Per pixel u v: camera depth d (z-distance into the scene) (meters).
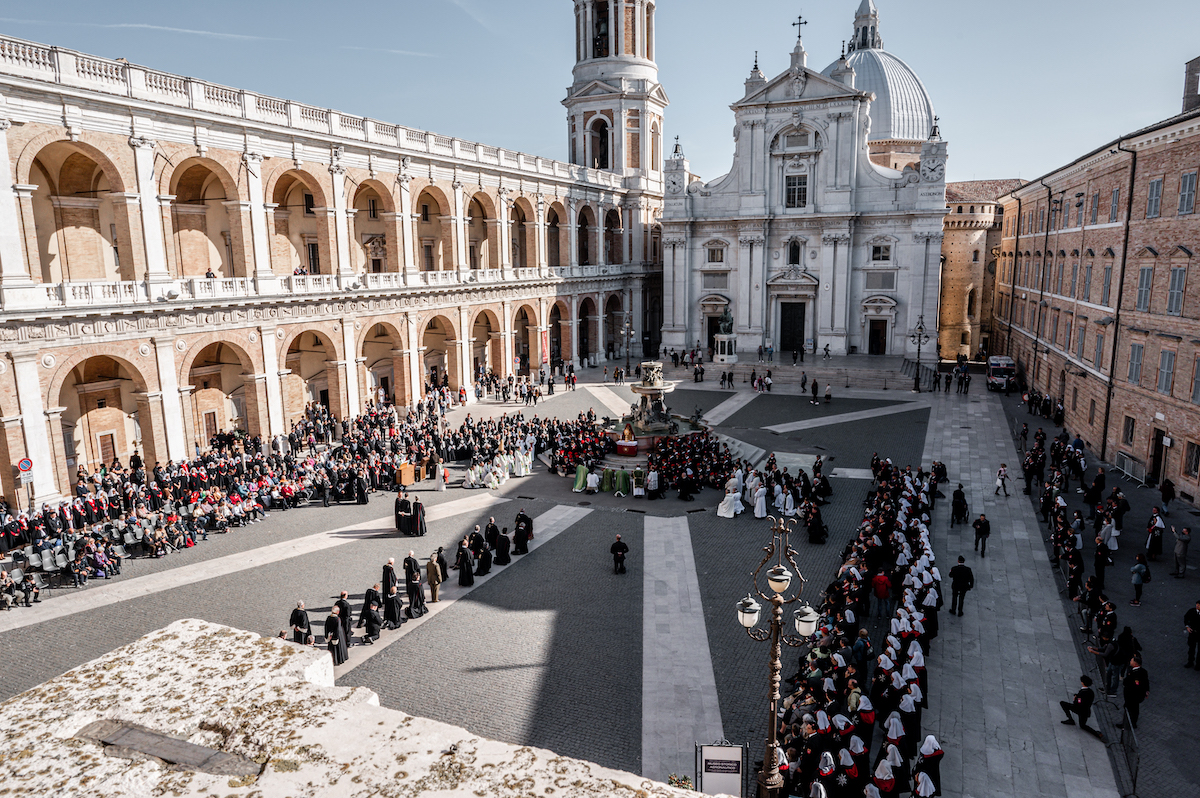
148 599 23.50
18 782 3.45
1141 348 35.41
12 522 27.09
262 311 38.66
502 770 3.49
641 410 41.44
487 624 22.02
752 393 58.56
